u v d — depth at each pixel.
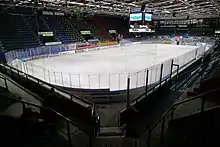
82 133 6.32
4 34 30.53
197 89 8.81
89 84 13.41
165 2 28.56
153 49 37.16
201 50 28.89
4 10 33.22
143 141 5.75
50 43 33.28
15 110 6.75
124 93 12.60
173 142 5.33
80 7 34.22
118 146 5.77
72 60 24.16
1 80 11.62
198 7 34.41
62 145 5.35
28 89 10.86
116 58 26.02
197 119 5.47
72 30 42.66
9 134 5.10
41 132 5.62
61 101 8.71
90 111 7.62
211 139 4.80
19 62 19.61
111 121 9.22
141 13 25.59
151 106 9.71
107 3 29.34
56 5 31.48
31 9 36.97
